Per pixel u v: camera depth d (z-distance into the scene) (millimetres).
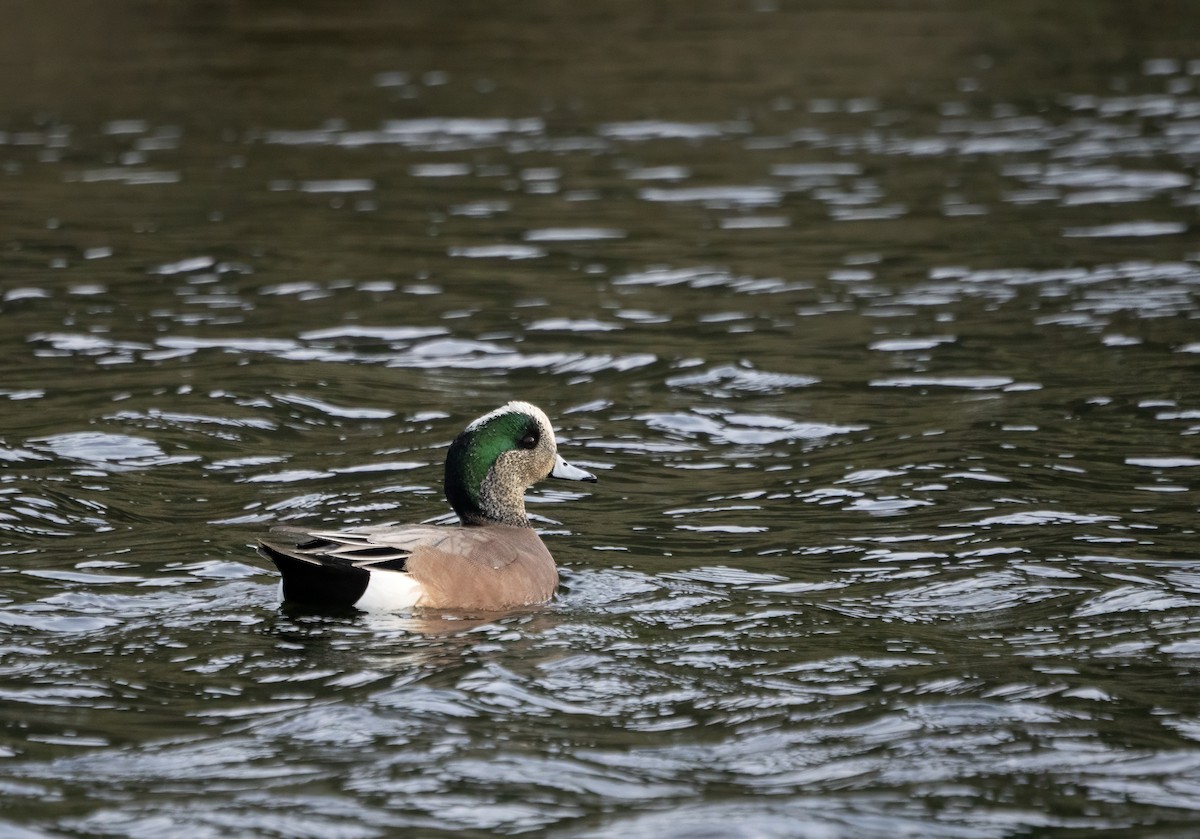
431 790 8430
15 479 14547
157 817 8086
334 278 23141
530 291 22562
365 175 29969
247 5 48719
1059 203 27406
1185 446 15609
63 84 38375
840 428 16641
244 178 29656
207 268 23625
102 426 16359
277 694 9656
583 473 12797
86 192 28453
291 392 17812
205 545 12852
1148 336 19703
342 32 45031
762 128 34281
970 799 8422
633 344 19984
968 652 10602
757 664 10336
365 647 10461
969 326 20469
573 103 36750
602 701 9656
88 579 11891
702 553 12938
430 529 11586
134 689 9727
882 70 40250
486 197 28359
